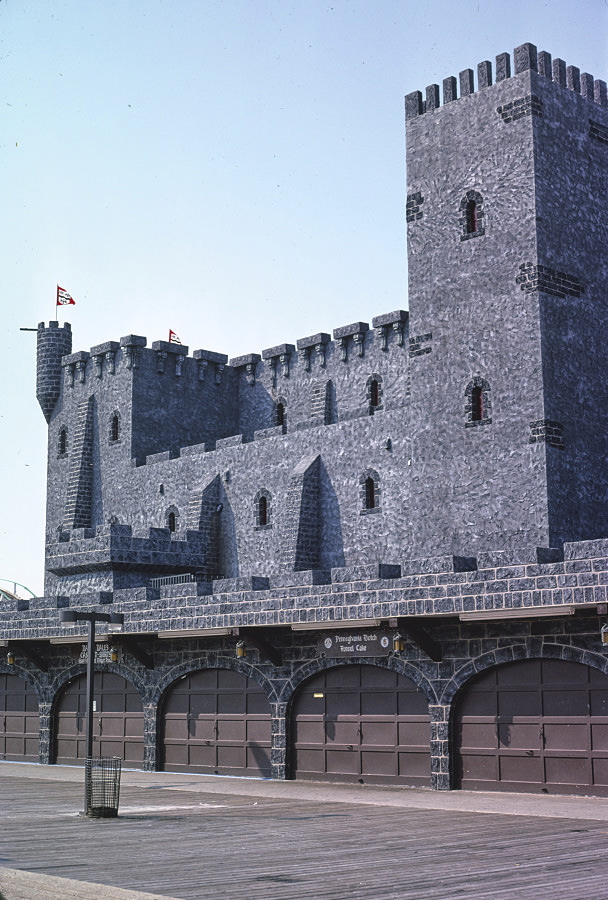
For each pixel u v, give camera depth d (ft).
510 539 122.42
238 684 123.24
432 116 138.21
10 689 155.74
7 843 65.72
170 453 200.54
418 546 131.23
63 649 145.48
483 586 94.63
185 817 80.18
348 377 187.42
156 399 209.15
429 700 102.99
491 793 96.73
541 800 89.30
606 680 91.45
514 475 123.24
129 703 136.36
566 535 120.88
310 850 61.36
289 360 203.62
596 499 125.70
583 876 50.65
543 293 124.47
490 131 131.64
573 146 132.46
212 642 125.29
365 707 109.91
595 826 70.79
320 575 112.78
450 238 133.90
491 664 98.48
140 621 127.34
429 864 55.21
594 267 131.85
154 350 209.97
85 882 49.34
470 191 132.67
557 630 94.12
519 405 123.95
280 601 111.75
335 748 111.65
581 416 126.00
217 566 185.57
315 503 168.25
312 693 115.03
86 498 213.66
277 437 178.29
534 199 126.00
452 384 130.82
